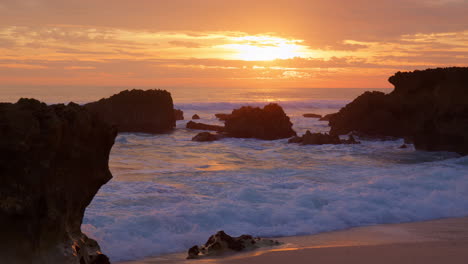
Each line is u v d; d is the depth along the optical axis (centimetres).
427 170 2248
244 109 4094
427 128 3228
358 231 1333
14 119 578
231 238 1109
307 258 1011
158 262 1018
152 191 1661
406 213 1529
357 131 4147
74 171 658
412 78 3494
